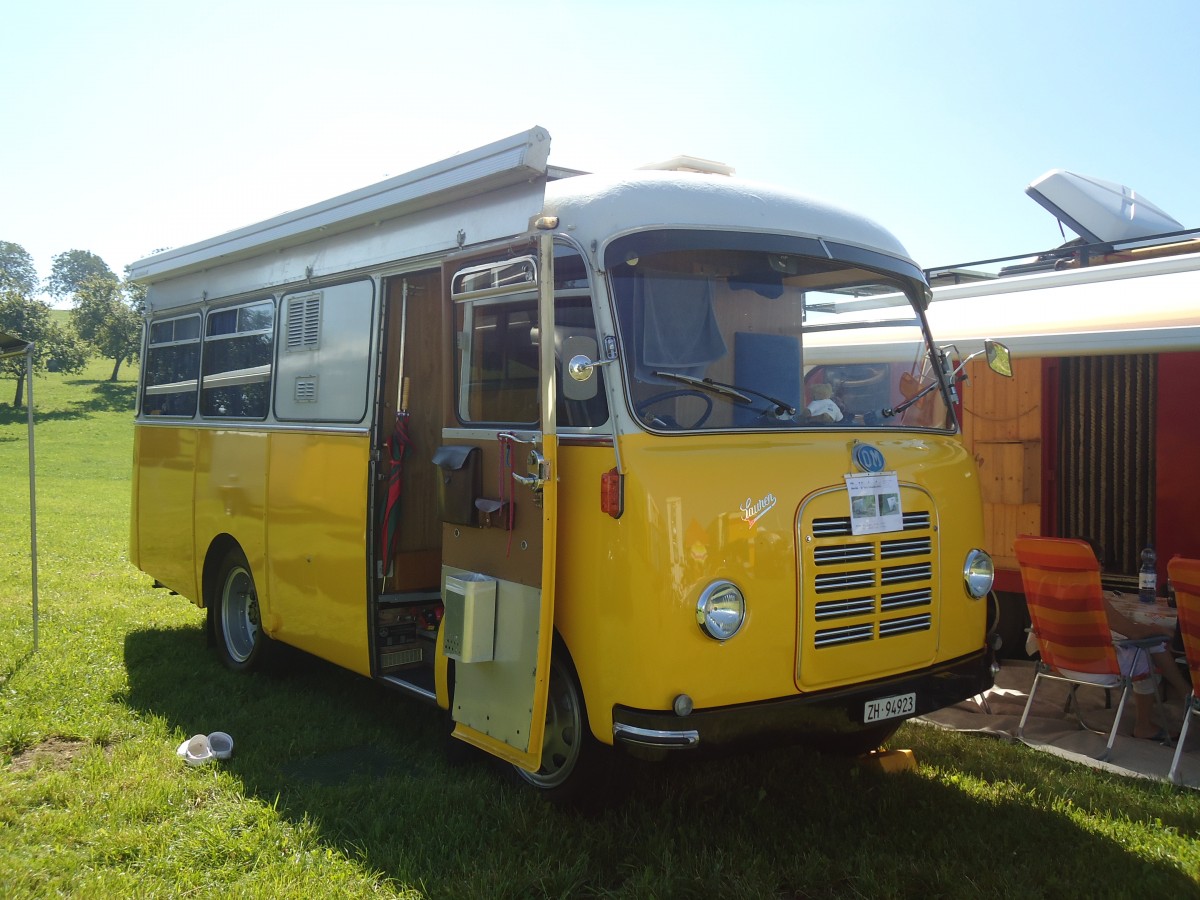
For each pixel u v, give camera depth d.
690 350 4.22
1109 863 4.04
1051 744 5.69
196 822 4.38
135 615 8.95
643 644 3.78
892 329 4.96
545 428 4.00
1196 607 5.00
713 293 4.34
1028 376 8.62
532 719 4.04
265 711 6.10
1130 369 8.08
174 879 3.88
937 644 4.59
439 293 5.88
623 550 3.86
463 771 5.07
